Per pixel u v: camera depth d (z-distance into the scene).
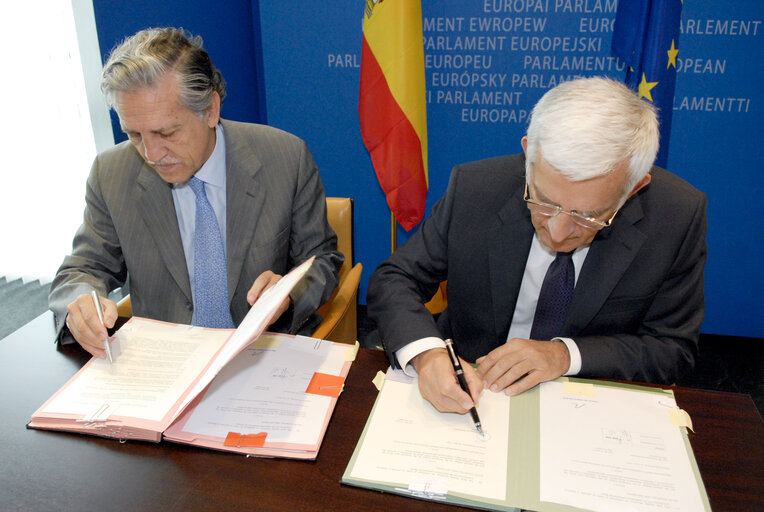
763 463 0.85
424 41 2.35
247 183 1.42
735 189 2.30
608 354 1.05
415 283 1.30
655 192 1.16
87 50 2.25
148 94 1.10
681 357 1.11
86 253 1.40
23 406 0.99
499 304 1.23
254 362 1.06
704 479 0.82
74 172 2.48
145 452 0.88
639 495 0.78
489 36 2.29
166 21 2.41
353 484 0.81
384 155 2.17
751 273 2.42
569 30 2.23
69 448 0.89
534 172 0.94
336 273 1.44
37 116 2.34
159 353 1.08
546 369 1.00
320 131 2.59
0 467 0.85
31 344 1.18
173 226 1.39
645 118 0.90
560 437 0.88
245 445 0.87
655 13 1.85
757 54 2.09
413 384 1.02
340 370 1.05
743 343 2.57
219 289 1.42
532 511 0.76
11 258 2.59
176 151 1.19
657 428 0.90
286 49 2.47
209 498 0.80
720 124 2.21
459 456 0.85
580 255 1.18
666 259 1.13
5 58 2.21
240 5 2.80
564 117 0.88
